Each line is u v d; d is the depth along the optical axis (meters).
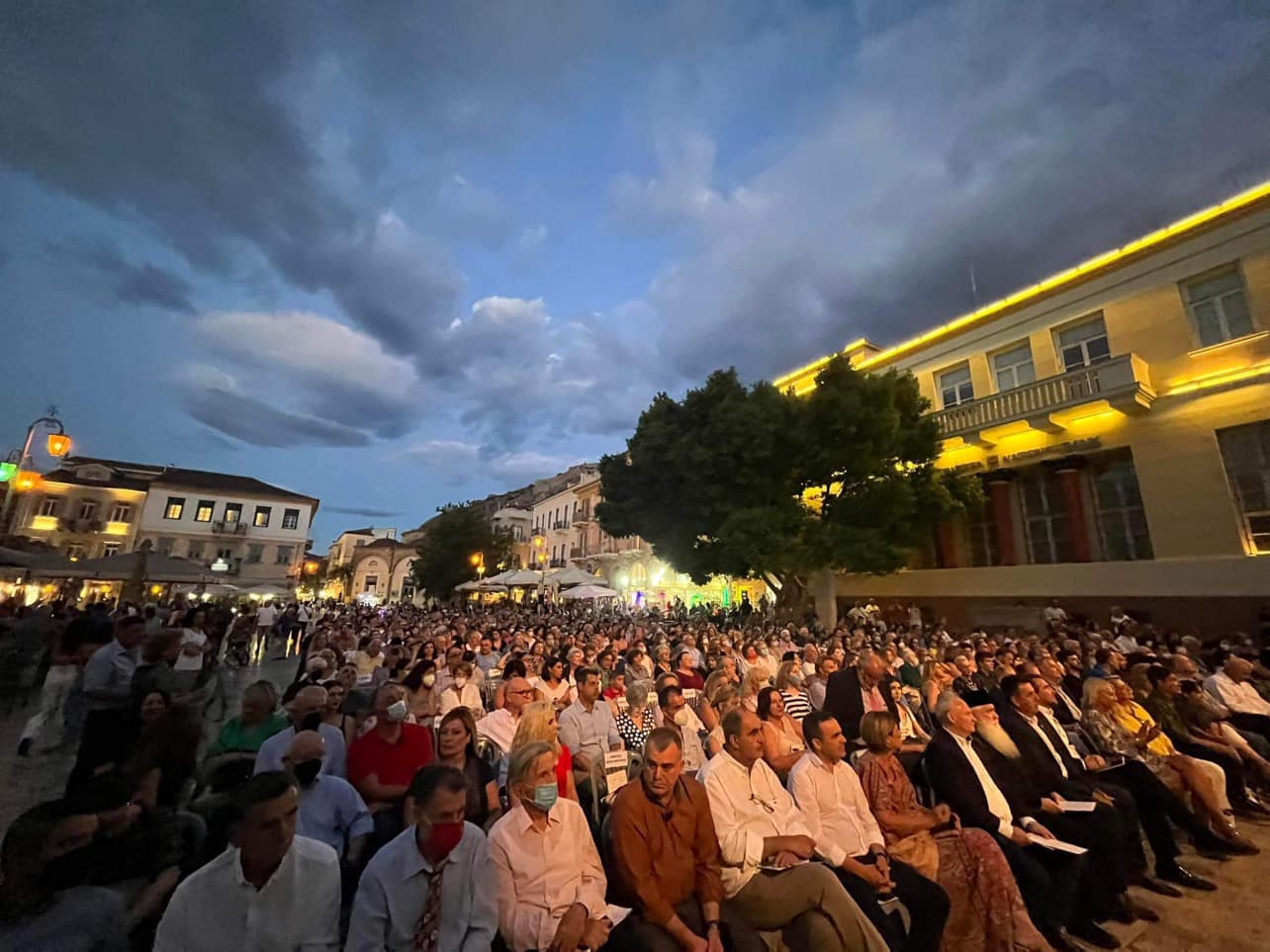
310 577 77.69
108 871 2.89
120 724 4.98
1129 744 5.75
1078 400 16.02
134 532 43.22
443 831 2.68
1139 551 15.44
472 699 7.43
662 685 5.87
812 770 3.97
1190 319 15.15
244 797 2.42
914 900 3.57
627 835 3.12
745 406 17.34
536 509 58.44
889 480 17.22
